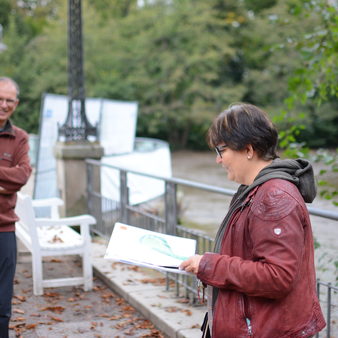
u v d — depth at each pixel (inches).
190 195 474.3
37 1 1316.4
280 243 66.3
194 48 1045.2
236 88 1096.8
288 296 68.8
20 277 213.3
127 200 231.5
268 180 70.7
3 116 132.3
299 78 185.2
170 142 1211.2
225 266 69.8
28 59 862.5
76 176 282.0
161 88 1056.8
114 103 382.3
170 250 82.2
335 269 115.1
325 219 116.0
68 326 161.3
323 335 119.0
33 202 231.3
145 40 1037.2
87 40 1006.4
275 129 74.0
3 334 130.5
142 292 181.9
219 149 74.9
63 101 334.3
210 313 76.6
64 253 192.4
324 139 1088.2
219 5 1143.0
